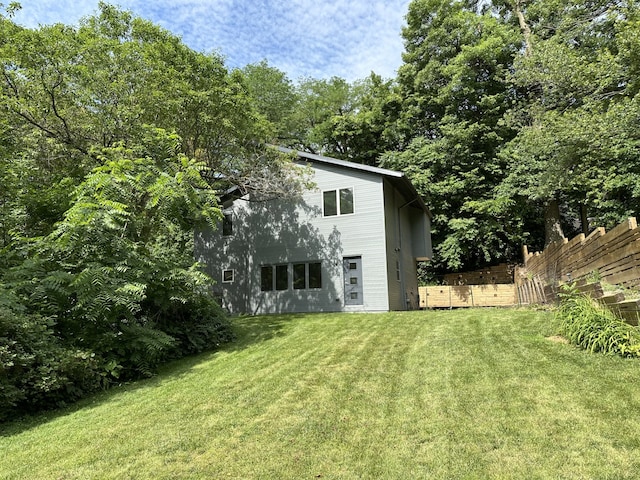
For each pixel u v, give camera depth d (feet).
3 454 12.50
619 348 15.81
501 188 67.67
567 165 38.78
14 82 32.48
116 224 23.86
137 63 33.45
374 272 45.85
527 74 38.50
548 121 36.40
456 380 15.25
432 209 74.02
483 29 73.82
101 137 34.30
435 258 77.00
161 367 23.24
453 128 71.05
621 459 9.07
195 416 14.38
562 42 44.68
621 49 32.63
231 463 10.70
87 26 36.22
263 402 15.23
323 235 48.55
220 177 43.06
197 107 36.04
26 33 31.37
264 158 43.45
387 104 81.46
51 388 16.63
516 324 24.75
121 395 18.20
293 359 21.65
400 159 74.54
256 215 52.60
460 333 23.70
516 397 13.01
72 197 28.73
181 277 25.85
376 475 9.55
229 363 22.44
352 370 18.37
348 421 12.76
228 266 53.57
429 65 75.36
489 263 80.69
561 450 9.71
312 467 10.16
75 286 19.92
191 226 32.89
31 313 19.40
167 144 32.27
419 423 12.02
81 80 32.27
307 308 47.98
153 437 12.77
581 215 73.31
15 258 23.97
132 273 22.88
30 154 33.78
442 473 9.33
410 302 58.18
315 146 93.71
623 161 52.29
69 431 14.10
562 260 32.22
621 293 18.21
